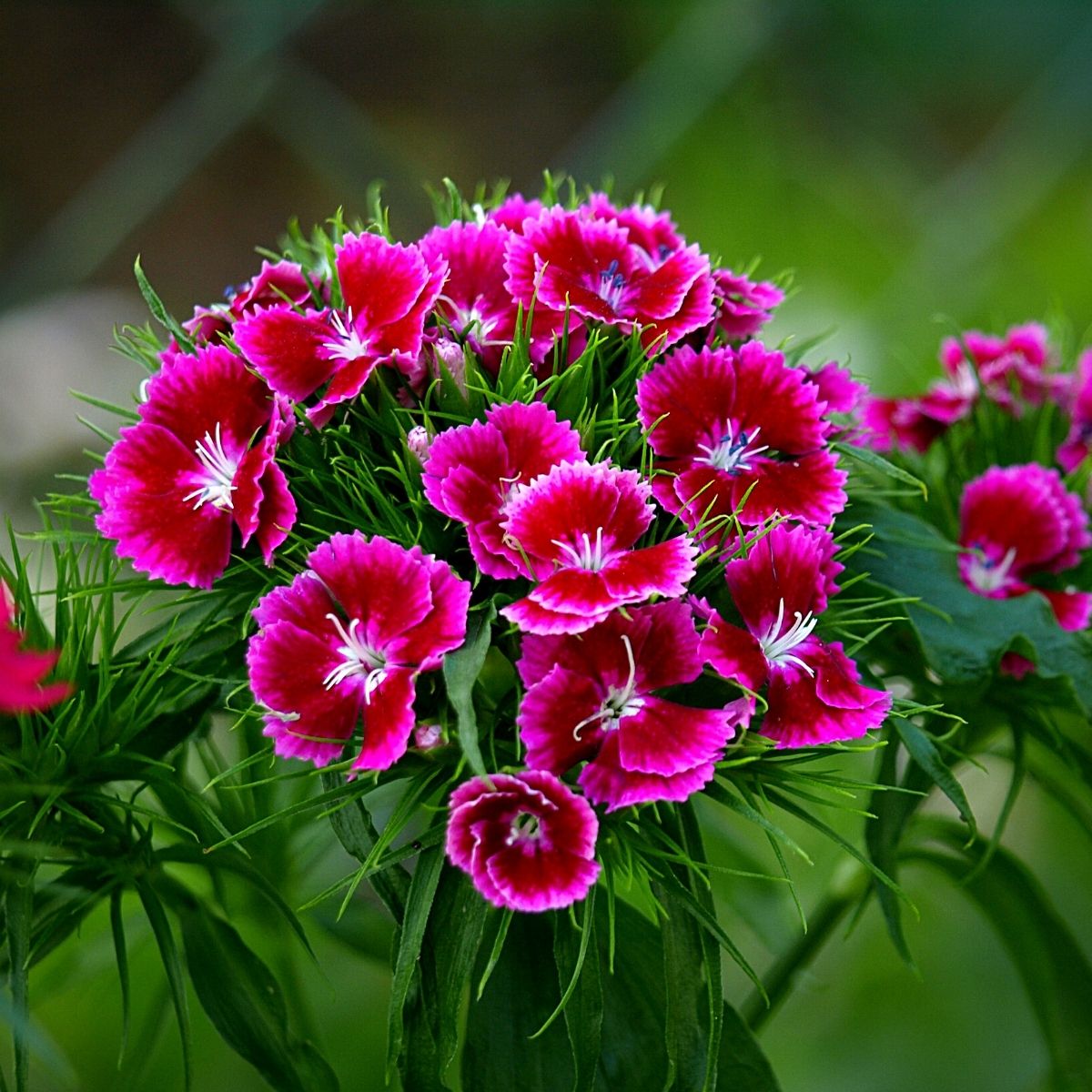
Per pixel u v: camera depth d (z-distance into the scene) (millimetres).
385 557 398
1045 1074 496
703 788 401
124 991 422
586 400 411
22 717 414
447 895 408
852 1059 630
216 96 833
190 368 413
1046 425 474
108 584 419
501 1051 422
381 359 408
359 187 855
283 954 463
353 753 407
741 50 870
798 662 405
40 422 801
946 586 449
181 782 435
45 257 855
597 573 396
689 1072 411
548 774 392
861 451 421
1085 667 443
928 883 630
